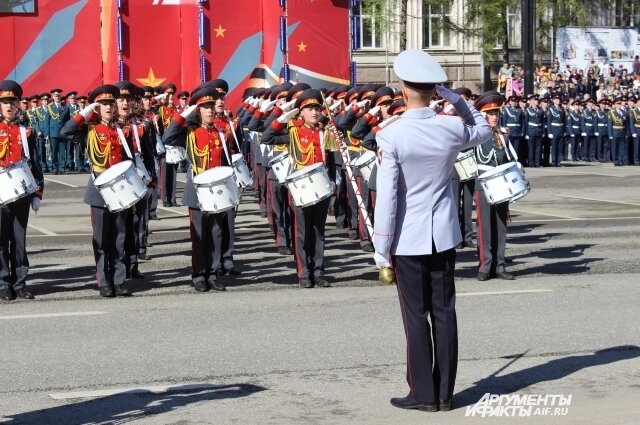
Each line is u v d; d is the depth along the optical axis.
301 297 13.92
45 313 13.02
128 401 9.18
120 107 14.69
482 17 49.38
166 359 10.62
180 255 17.81
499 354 10.63
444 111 15.20
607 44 50.22
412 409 8.81
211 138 14.62
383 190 8.59
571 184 30.48
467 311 12.76
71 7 31.33
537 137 37.09
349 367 10.22
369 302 13.48
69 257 17.42
